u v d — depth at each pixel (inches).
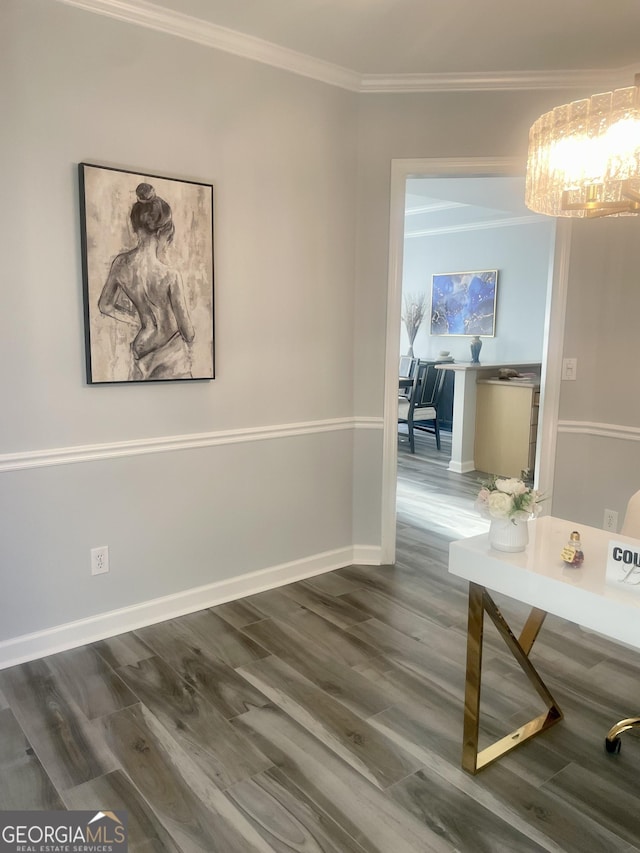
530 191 86.4
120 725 87.9
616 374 132.9
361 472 144.3
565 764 82.1
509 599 131.0
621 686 100.3
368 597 130.0
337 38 112.2
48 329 99.4
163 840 68.9
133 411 110.0
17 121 93.4
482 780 78.8
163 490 115.8
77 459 104.9
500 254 307.1
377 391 140.5
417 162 131.6
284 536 134.8
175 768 79.7
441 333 338.3
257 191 120.2
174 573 119.5
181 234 110.0
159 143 107.0
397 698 95.6
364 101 131.3
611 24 105.7
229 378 121.5
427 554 153.9
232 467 124.6
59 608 106.6
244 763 80.9
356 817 72.5
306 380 133.0
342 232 133.7
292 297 128.2
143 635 113.0
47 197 97.0
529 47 114.7
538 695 97.4
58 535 104.9
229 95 114.0
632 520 94.1
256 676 100.7
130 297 105.7
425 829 71.0
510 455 232.7
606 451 136.0
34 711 90.7
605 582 70.0
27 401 99.0
